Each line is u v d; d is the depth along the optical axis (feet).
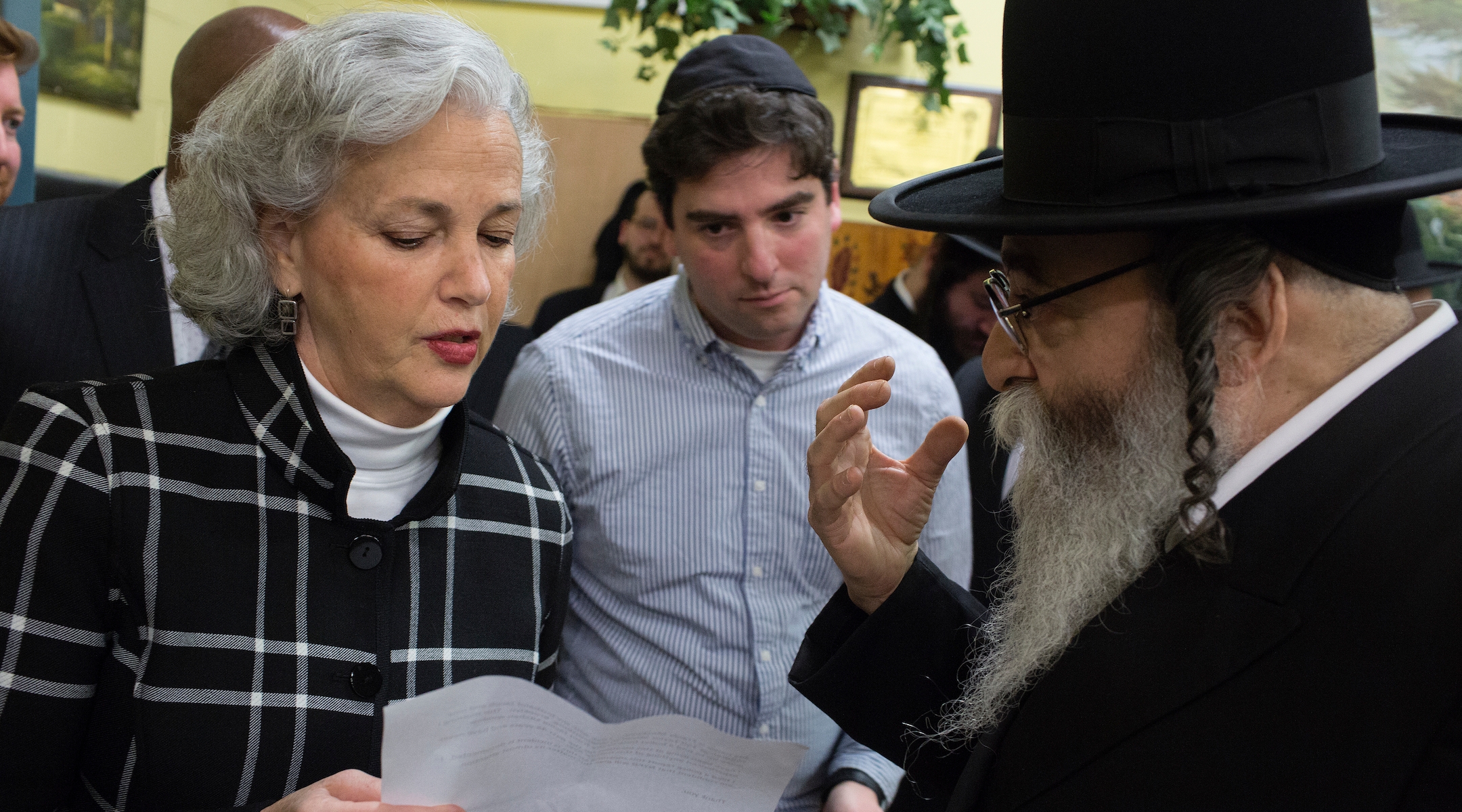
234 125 3.90
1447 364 3.31
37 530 3.65
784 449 6.12
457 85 3.77
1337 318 3.42
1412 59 10.02
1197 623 3.38
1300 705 3.10
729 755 3.74
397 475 4.30
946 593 4.72
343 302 3.84
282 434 3.99
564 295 12.98
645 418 6.09
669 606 5.94
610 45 12.14
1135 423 3.65
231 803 3.80
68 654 3.67
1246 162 3.33
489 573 4.48
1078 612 3.76
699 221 5.94
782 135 5.68
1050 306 3.81
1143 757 3.33
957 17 11.99
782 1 11.64
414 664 4.17
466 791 3.48
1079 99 3.53
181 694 3.77
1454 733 2.85
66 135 9.18
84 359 6.00
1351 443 3.29
